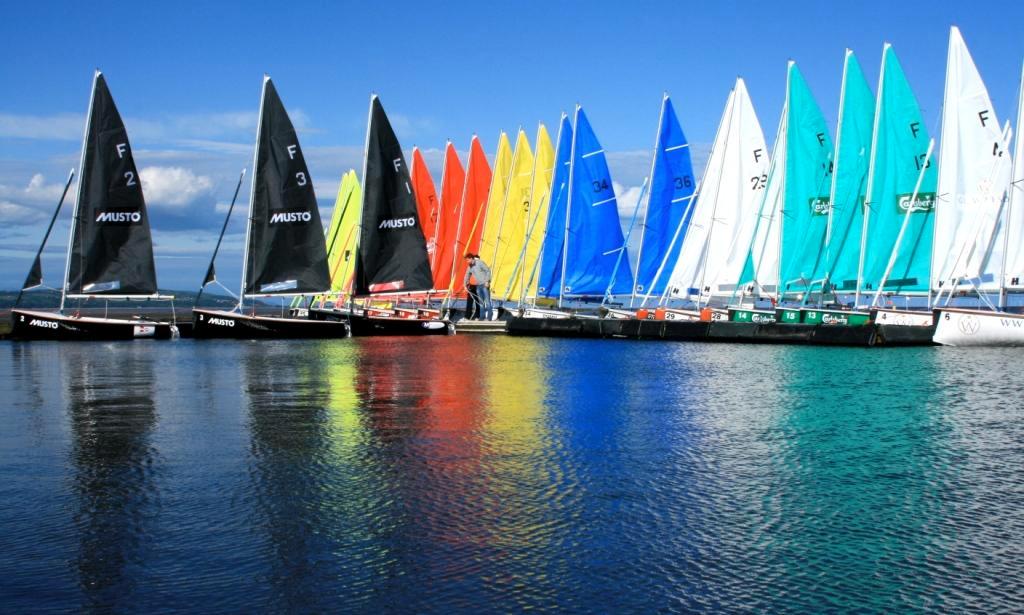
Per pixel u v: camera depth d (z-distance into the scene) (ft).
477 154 206.69
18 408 71.10
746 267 167.53
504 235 202.90
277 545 37.65
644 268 178.19
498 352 126.41
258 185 149.07
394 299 185.78
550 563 35.94
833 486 47.55
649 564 35.91
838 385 87.76
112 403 73.82
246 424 64.03
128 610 31.48
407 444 57.16
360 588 33.37
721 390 84.12
